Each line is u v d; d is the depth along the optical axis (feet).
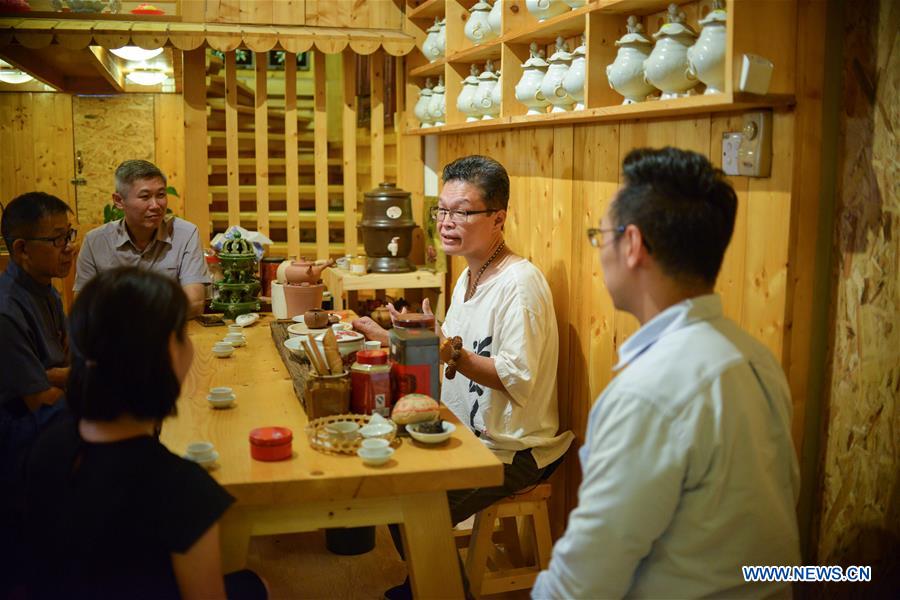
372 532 10.25
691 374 4.30
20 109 22.50
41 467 4.58
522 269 8.99
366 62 20.77
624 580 4.39
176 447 6.24
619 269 4.60
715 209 4.44
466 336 9.34
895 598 7.29
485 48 10.91
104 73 16.33
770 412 4.62
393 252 13.87
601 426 4.50
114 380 4.41
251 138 21.13
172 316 4.53
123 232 11.09
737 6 5.89
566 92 8.82
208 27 13.87
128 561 4.40
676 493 4.30
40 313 7.81
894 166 6.62
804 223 6.34
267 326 10.89
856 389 6.78
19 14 13.76
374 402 6.70
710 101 6.19
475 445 6.34
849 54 6.31
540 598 4.69
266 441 5.91
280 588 9.30
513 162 11.20
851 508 6.98
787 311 6.38
